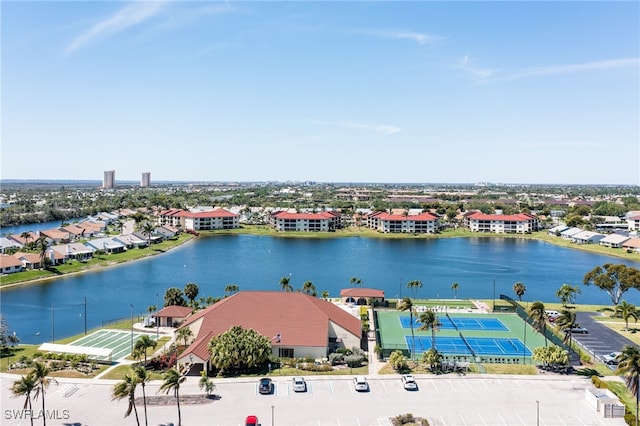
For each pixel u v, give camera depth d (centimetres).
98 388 8012
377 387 8119
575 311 13812
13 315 13838
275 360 9206
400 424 6812
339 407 7356
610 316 13225
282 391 7906
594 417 7088
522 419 7019
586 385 8262
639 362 6694
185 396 7681
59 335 11962
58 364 9044
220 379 8356
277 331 9769
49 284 17925
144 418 6956
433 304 14775
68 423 6800
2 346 10306
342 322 10450
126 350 10156
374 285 18350
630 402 7594
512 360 9638
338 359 9219
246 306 10431
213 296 16225
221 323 10000
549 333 11519
